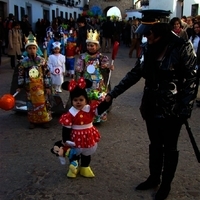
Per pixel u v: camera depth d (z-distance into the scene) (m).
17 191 3.96
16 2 26.09
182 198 3.77
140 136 5.80
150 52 3.47
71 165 4.19
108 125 6.38
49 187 4.05
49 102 6.39
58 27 16.97
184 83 3.42
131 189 3.99
